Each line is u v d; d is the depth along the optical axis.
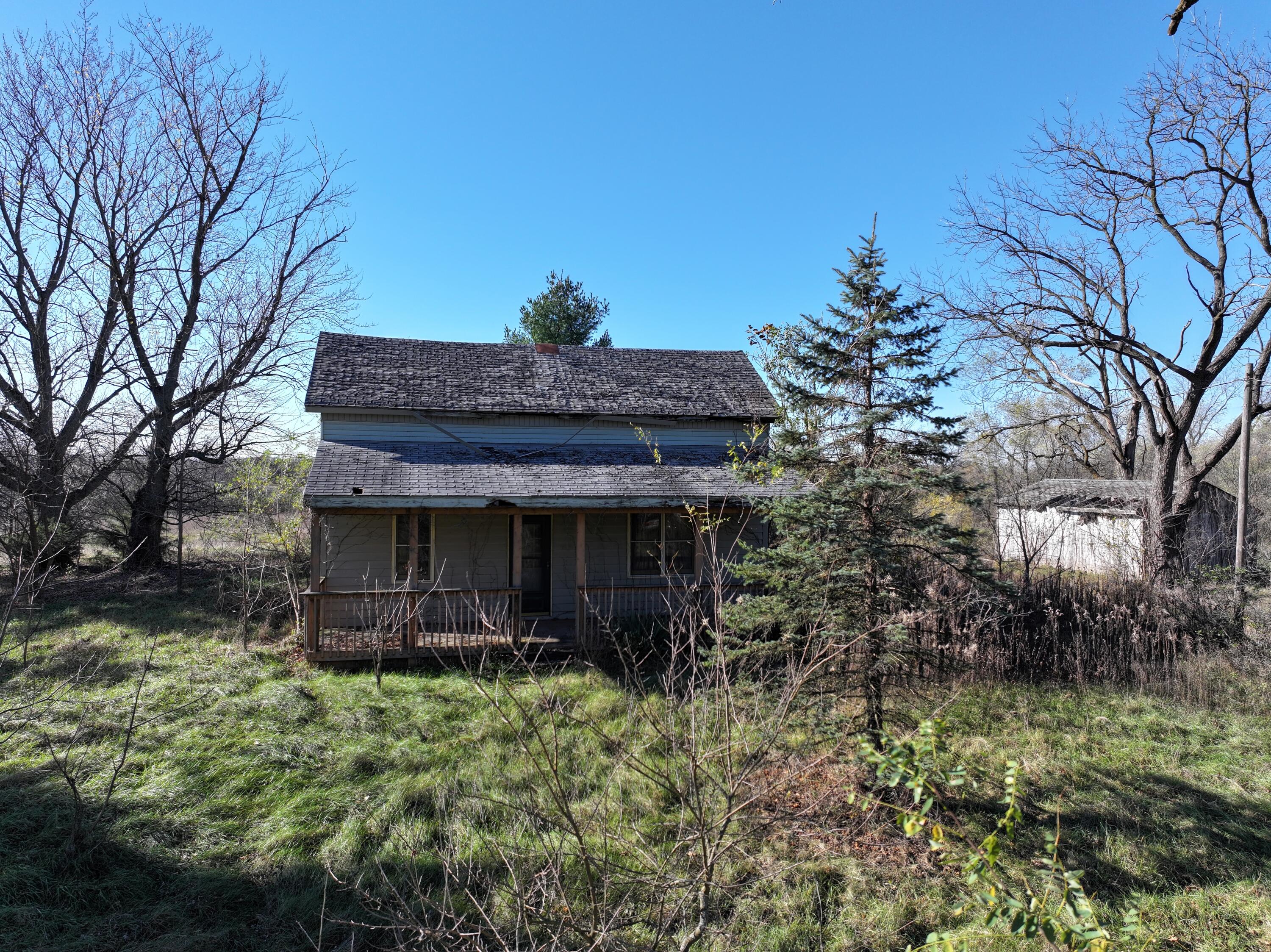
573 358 18.42
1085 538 19.89
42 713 8.24
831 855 5.84
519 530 14.23
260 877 5.41
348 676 10.68
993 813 6.89
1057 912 2.89
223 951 4.60
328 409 14.24
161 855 5.54
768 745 4.04
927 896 5.46
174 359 20.94
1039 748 8.38
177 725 8.12
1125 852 6.22
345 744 7.89
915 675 8.90
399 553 14.20
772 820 4.82
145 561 20.27
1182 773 7.86
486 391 15.85
